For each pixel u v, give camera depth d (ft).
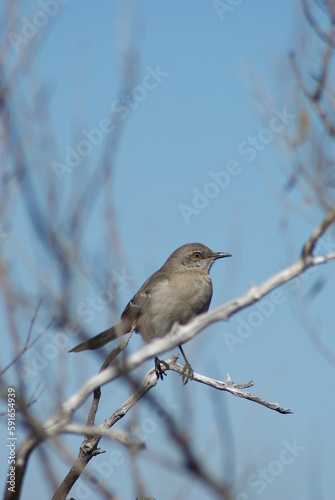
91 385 17.84
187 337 18.25
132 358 17.90
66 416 17.75
